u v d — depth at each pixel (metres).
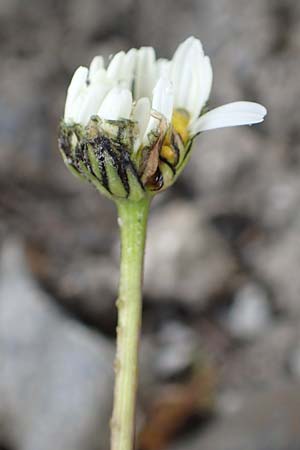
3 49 0.40
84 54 0.40
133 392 0.14
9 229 0.35
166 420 0.28
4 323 0.29
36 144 0.38
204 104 0.14
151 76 0.14
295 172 0.36
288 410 0.25
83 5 0.40
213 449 0.24
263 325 0.32
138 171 0.14
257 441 0.24
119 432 0.14
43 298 0.30
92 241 0.35
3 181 0.37
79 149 0.14
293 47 0.37
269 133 0.37
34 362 0.28
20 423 0.27
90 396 0.27
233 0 0.38
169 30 0.39
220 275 0.33
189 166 0.36
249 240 0.35
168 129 0.14
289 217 0.35
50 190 0.37
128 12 0.40
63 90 0.40
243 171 0.36
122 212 0.14
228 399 0.28
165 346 0.31
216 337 0.32
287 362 0.31
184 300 0.33
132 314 0.14
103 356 0.28
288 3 0.38
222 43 0.38
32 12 0.41
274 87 0.37
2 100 0.39
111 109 0.14
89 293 0.32
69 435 0.27
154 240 0.33
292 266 0.34
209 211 0.35
